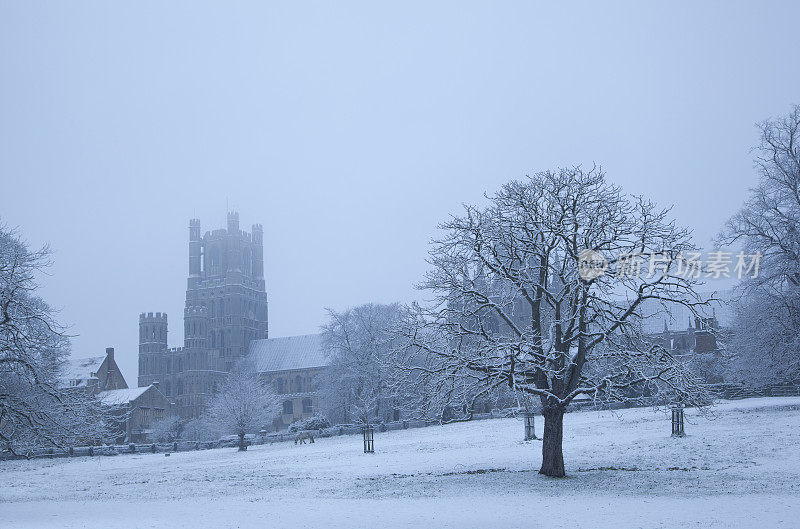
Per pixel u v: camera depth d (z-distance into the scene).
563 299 30.95
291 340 172.62
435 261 31.20
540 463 35.41
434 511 23.08
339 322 95.44
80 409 33.00
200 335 173.62
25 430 31.28
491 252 30.56
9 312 31.11
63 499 34.12
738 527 18.20
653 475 28.75
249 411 77.44
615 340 31.14
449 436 55.59
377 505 25.14
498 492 26.72
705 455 33.50
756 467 29.30
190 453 68.94
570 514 21.27
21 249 46.88
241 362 153.00
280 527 20.84
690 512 20.59
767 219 46.53
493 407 76.44
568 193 30.28
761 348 46.84
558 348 29.61
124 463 60.44
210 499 30.16
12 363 31.53
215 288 188.75
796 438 35.66
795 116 47.50
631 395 62.25
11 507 29.56
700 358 70.19
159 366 178.00
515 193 31.05
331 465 42.69
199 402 168.75
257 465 47.34
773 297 46.00
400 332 31.34
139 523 22.42
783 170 46.44
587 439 43.16
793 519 18.91
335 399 96.19
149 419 121.19
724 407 52.09
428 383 30.66
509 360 28.84
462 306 31.81
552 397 28.69
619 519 20.05
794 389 60.59
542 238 30.03
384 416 86.06
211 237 193.88
